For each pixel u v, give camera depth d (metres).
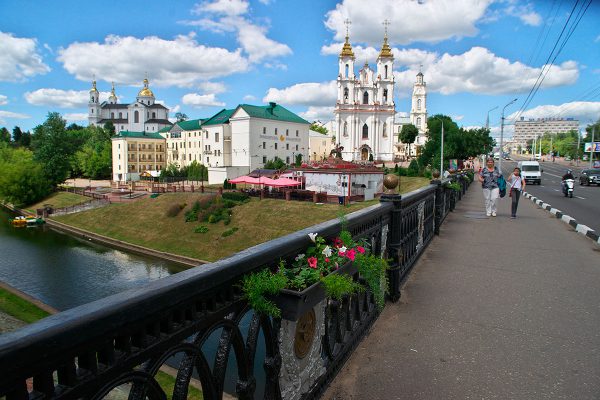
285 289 2.14
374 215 3.87
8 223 46.97
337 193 40.31
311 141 92.38
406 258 5.80
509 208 15.40
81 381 1.22
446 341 3.79
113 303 1.29
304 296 2.14
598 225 11.62
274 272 2.36
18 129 120.31
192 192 46.06
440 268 6.32
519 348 3.66
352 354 3.51
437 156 50.34
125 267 29.39
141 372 1.43
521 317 4.38
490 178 12.41
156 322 1.49
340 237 3.05
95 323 1.20
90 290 24.77
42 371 1.11
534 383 3.09
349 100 82.94
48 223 46.47
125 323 1.31
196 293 1.63
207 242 33.91
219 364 1.87
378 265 3.49
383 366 3.32
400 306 4.69
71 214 47.62
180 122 85.19
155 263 30.61
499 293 5.16
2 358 0.97
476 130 58.84
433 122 55.03
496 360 3.44
